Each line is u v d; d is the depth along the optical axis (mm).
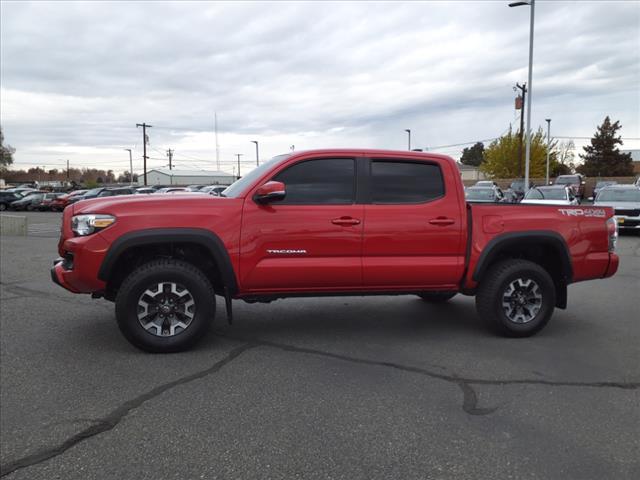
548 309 5238
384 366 4367
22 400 3639
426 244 4973
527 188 24391
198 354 4641
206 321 4680
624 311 6469
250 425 3270
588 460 2879
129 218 4453
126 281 4508
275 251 4699
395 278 4957
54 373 4152
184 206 4574
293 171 4836
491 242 5090
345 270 4816
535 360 4543
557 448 3008
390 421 3332
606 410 3520
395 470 2766
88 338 5109
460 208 5051
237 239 4621
